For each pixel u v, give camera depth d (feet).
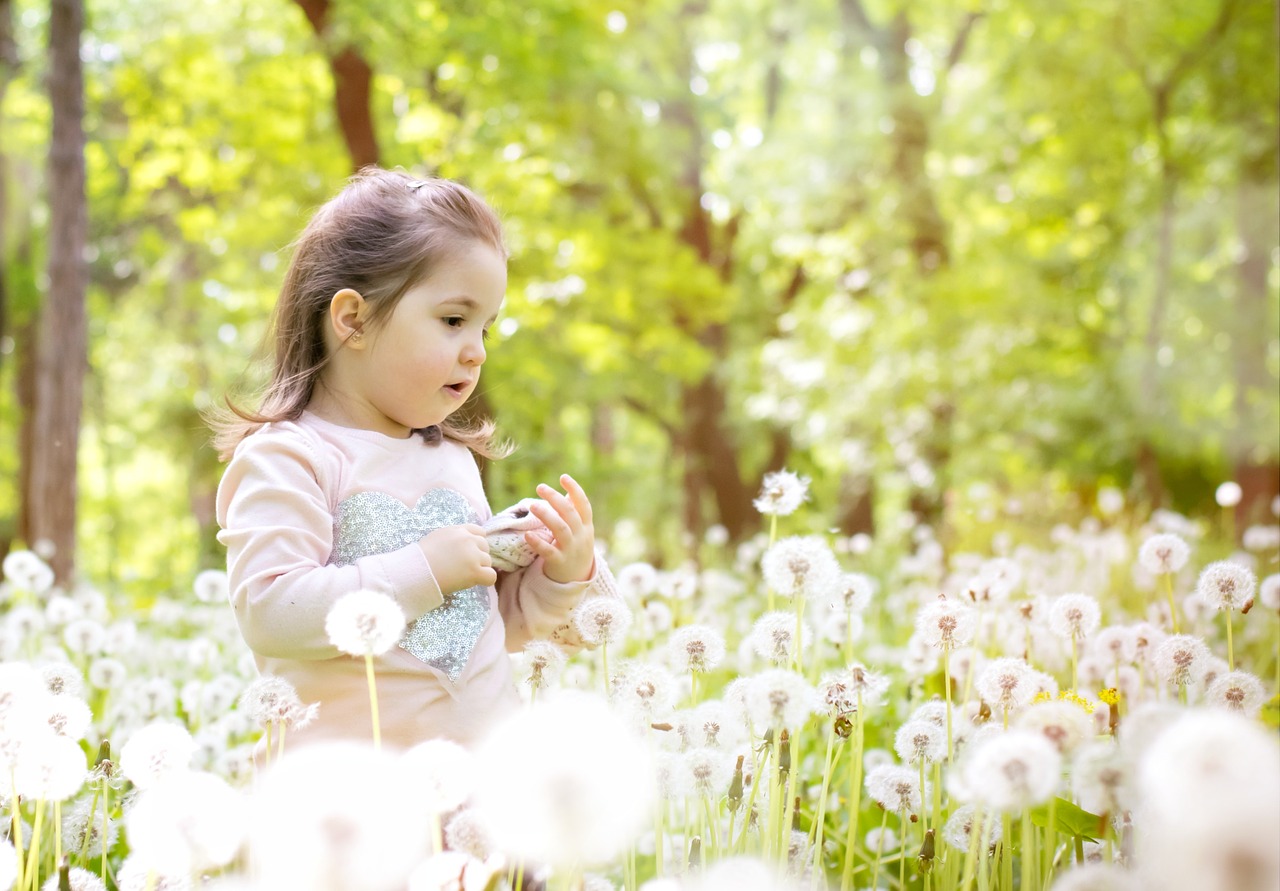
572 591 7.06
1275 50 44.34
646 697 5.69
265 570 6.08
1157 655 6.45
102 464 67.82
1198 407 50.60
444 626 6.43
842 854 7.78
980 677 6.09
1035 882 5.72
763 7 58.80
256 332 47.80
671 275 43.42
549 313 40.42
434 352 6.68
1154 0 46.93
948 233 55.01
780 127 61.77
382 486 6.68
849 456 54.90
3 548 61.05
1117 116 49.06
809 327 55.36
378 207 6.91
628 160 41.11
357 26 31.86
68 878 5.27
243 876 4.81
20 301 44.91
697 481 59.93
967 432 53.21
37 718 5.08
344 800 2.89
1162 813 2.72
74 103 26.86
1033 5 49.44
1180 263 50.11
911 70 56.65
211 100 39.01
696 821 6.65
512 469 39.63
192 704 9.57
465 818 4.60
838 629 8.52
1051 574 17.56
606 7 40.09
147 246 48.19
